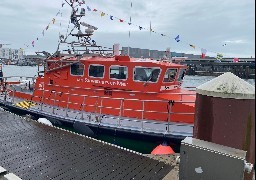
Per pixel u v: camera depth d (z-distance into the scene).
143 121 9.87
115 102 10.61
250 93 2.26
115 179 4.75
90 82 11.20
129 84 10.34
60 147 6.60
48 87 12.62
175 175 4.93
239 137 2.29
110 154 6.11
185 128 9.03
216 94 2.34
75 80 11.63
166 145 8.61
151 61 10.29
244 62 57.97
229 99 2.29
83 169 5.20
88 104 11.23
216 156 2.32
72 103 11.40
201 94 2.48
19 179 4.23
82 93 11.42
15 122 9.23
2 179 4.34
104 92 10.87
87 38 12.68
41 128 8.49
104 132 10.09
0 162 5.52
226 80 2.40
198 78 63.34
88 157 5.89
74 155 6.02
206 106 2.44
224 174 2.29
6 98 14.66
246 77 55.75
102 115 10.48
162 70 9.80
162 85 10.04
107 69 10.74
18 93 14.87
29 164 5.43
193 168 2.48
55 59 12.28
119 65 10.45
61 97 12.06
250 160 2.31
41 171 5.07
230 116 2.30
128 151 6.35
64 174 4.95
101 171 5.10
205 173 2.41
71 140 7.23
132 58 11.36
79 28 12.56
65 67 11.90
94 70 11.08
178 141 8.70
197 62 70.50
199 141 2.51
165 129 9.05
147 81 10.03
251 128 2.29
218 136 2.38
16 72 59.66
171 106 9.37
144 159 5.80
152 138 9.13
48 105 12.62
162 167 5.34
